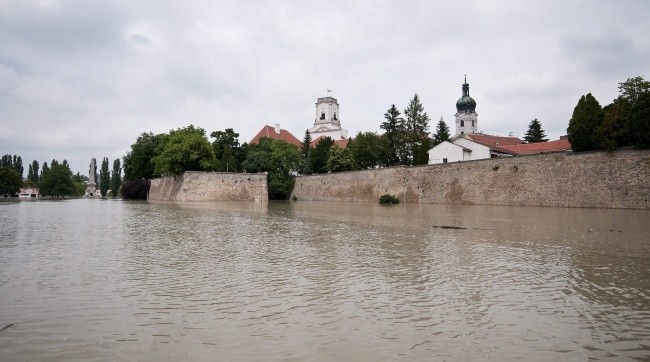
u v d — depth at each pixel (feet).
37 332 31.58
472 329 31.91
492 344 29.07
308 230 95.09
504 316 34.76
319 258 60.18
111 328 32.37
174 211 167.43
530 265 53.93
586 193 155.02
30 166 609.01
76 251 66.64
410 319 34.19
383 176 244.63
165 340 30.01
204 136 309.42
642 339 29.71
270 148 325.21
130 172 403.13
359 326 32.68
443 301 39.01
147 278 48.29
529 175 174.40
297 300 39.60
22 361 26.68
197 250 67.62
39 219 128.67
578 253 61.72
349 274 50.03
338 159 310.45
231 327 32.53
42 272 51.29
